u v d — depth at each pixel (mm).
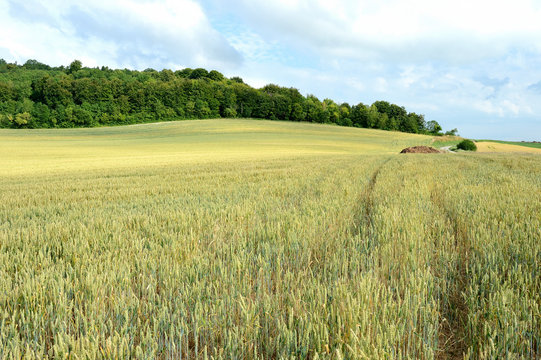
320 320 1807
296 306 1979
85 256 2893
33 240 3582
